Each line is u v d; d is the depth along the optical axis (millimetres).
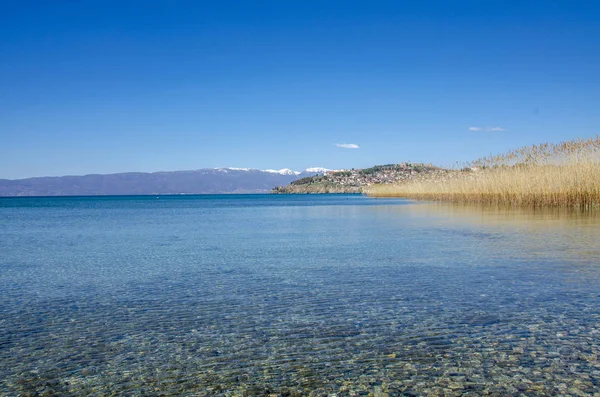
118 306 7273
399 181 69688
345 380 4434
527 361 4730
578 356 4812
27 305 7434
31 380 4574
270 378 4520
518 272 8969
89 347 5438
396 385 4305
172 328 6082
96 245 15648
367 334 5629
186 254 13000
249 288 8344
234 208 49781
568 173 26719
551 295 7156
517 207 30297
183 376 4609
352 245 14148
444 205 37750
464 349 5070
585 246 12203
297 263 10984
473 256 11109
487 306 6656
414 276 8961
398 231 18203
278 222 25828
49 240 17484
